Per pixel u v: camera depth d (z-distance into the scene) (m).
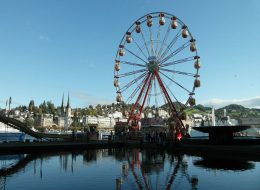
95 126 58.69
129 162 25.80
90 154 34.66
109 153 36.19
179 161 26.16
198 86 54.12
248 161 25.64
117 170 20.97
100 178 17.70
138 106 58.72
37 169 21.78
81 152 37.97
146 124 59.97
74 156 32.03
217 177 17.45
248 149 31.52
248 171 19.56
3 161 27.05
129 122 57.38
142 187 14.98
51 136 52.69
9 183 16.23
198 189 14.33
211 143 35.50
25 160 27.88
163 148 41.81
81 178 17.73
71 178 17.75
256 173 18.69
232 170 20.09
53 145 43.06
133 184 15.76
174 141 40.75
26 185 15.66
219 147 34.12
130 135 55.38
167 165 23.41
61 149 43.19
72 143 44.78
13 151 38.69
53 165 24.05
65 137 54.62
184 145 38.59
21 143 39.53
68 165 23.98
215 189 14.27
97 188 14.84
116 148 46.41
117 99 59.53
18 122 47.62
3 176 18.61
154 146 43.88
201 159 27.61
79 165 23.98
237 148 32.47
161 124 57.84
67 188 14.84
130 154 34.28
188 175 18.34
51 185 15.63
